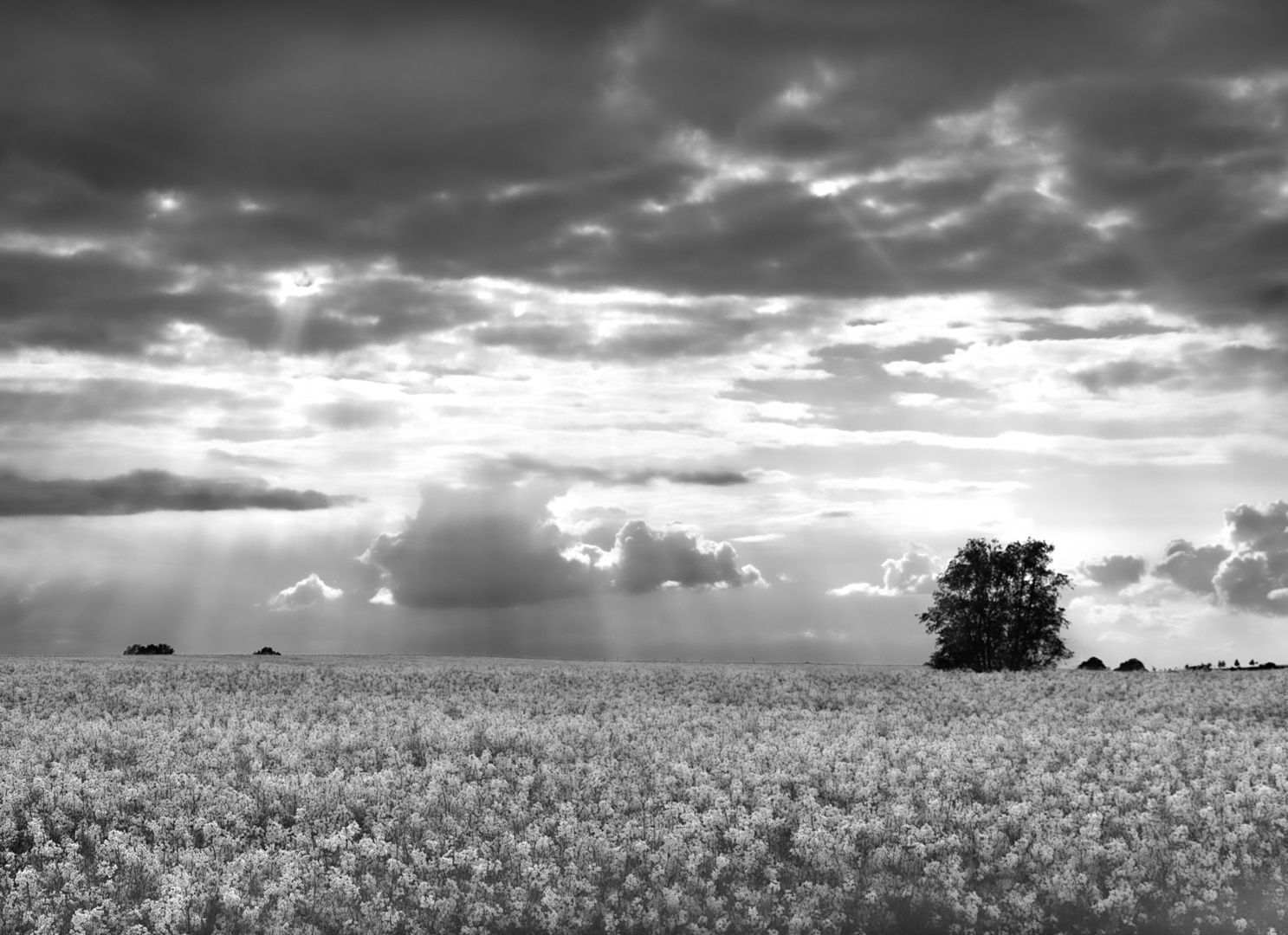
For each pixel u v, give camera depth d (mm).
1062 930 13383
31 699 34906
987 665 90312
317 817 17891
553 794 19375
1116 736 26906
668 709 32969
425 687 41281
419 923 13297
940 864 15195
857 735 26359
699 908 13680
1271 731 29078
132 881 14484
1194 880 14555
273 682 42625
